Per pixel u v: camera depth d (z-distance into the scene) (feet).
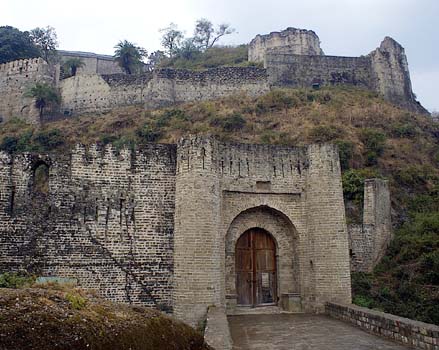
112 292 63.77
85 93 200.03
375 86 219.41
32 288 14.43
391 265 104.22
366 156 146.30
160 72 195.42
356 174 130.00
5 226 61.21
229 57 266.57
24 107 195.93
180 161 67.00
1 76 204.23
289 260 73.56
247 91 196.85
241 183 71.31
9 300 12.22
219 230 66.54
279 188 72.69
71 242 63.46
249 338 49.85
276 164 73.56
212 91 197.47
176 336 15.96
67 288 15.97
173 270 66.03
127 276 64.69
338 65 222.28
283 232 74.38
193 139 66.23
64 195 64.49
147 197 67.87
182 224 64.34
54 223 63.31
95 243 64.39
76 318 12.67
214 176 66.54
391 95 217.97
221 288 66.03
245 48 282.56
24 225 61.98
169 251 66.90
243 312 69.31
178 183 66.74
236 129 163.43
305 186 73.56
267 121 170.81
